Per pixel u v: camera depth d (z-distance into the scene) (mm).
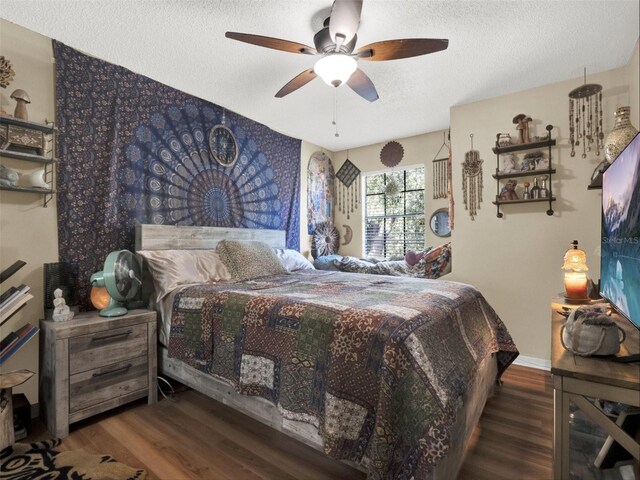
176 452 1692
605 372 944
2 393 1640
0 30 1991
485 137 3137
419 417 1199
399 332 1311
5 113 1972
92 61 2385
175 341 2090
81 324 1907
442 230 3881
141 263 2422
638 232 1062
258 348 1679
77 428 1907
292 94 3016
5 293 1814
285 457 1664
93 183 2377
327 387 1360
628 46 2291
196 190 3076
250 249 3000
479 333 2004
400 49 1839
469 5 1873
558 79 2758
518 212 3008
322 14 1964
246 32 2123
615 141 1916
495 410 2119
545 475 1518
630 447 879
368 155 4559
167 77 2717
